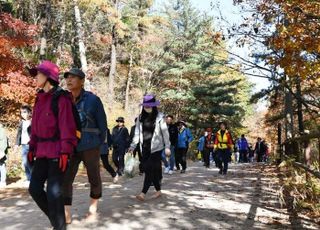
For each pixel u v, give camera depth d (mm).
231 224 6590
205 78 42031
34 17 27141
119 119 14008
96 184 6547
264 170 16172
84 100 6359
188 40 40969
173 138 14898
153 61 41688
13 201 9016
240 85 47156
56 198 4977
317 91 15320
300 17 10328
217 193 9711
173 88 43031
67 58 28266
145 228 6176
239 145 30062
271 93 24641
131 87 43000
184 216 7004
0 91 14445
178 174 14711
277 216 7285
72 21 30969
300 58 10438
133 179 12961
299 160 11375
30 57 24328
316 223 6840
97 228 6082
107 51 39375
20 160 14844
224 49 13086
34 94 14734
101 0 27359
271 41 10945
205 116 41031
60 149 5004
